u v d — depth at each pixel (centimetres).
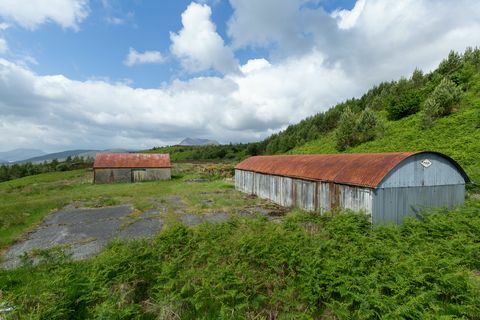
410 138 2658
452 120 2581
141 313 590
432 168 1168
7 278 761
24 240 1179
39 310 523
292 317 530
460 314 514
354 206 1184
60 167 6100
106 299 588
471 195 1435
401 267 624
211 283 634
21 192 2638
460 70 3766
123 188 2806
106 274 650
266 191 2092
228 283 609
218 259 740
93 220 1501
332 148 3697
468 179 1234
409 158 1120
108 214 1639
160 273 698
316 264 671
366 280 585
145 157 3728
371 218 1068
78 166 6406
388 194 1088
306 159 1828
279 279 657
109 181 3334
